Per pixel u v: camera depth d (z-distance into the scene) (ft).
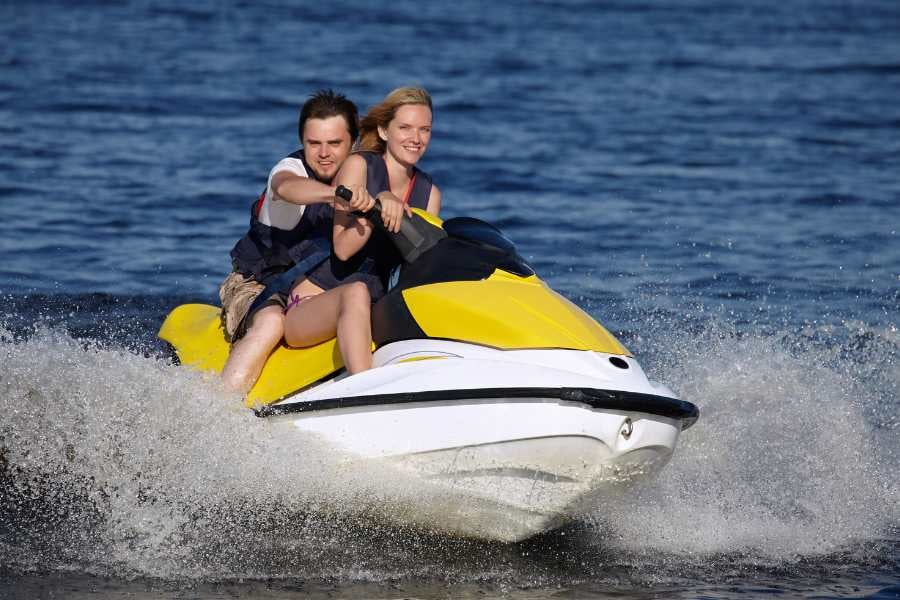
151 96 226.38
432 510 59.88
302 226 68.69
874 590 57.41
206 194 150.20
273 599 53.93
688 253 128.06
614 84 274.77
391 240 63.87
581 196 157.38
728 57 344.28
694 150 195.31
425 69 281.33
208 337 72.02
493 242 63.72
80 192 148.66
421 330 60.75
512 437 55.88
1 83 235.61
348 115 68.59
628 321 100.53
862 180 173.68
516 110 229.04
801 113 239.50
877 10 566.77
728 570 59.82
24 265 114.93
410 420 57.16
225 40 332.80
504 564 59.72
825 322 102.89
